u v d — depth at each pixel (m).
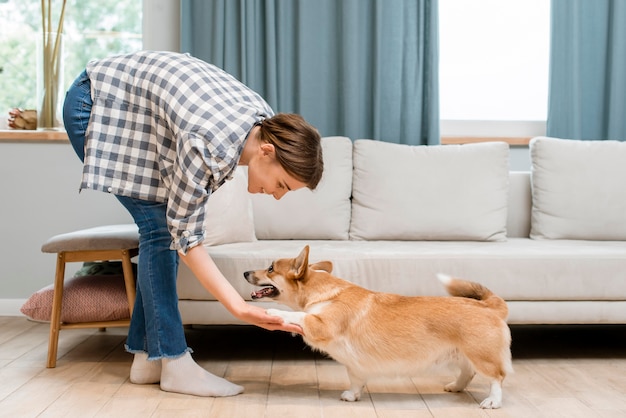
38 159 3.44
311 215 3.14
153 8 3.61
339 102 3.54
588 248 2.75
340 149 3.26
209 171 1.84
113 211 3.48
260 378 2.37
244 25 3.41
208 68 2.10
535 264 2.57
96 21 3.70
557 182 3.24
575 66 3.51
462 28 3.77
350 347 2.06
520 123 3.74
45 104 3.45
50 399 2.09
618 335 3.20
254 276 2.24
